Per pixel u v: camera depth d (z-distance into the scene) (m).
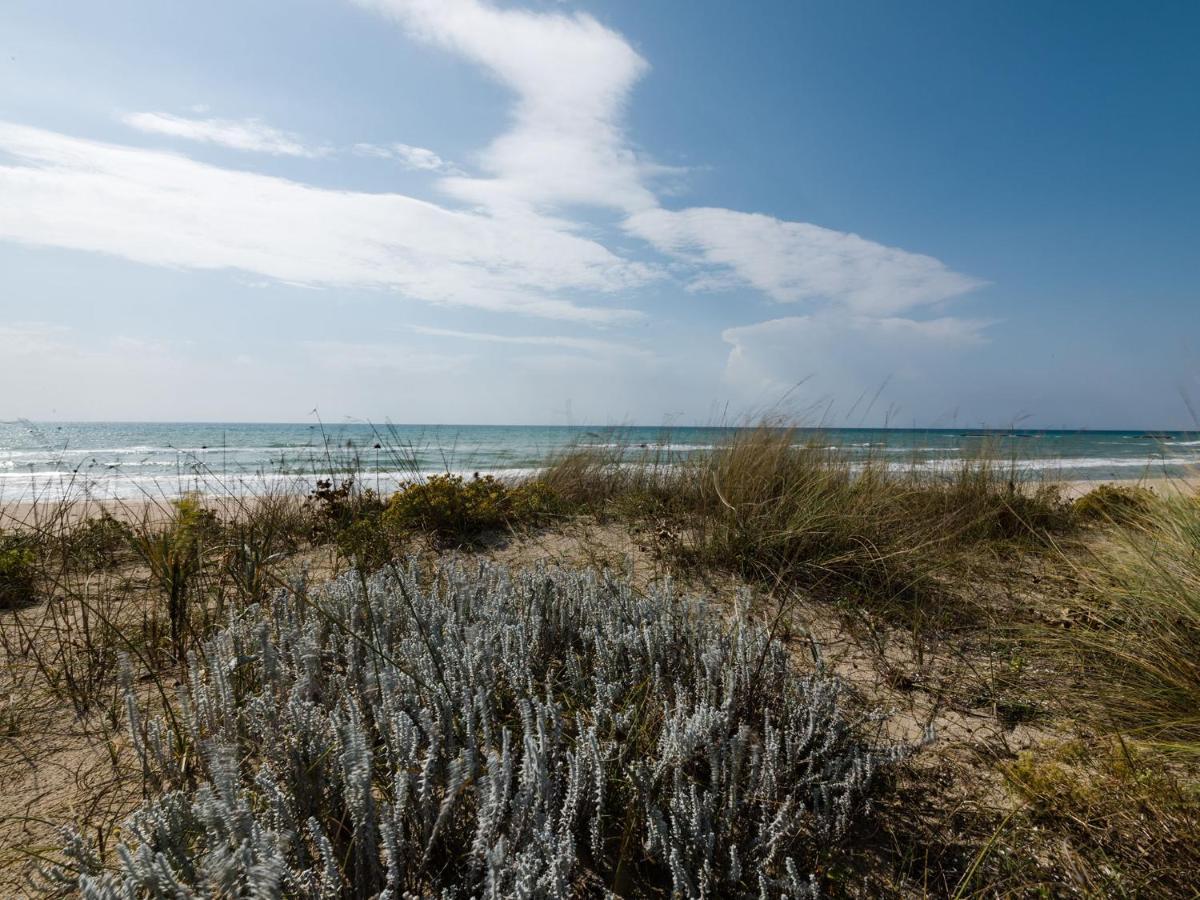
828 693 2.35
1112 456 17.27
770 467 5.43
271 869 1.29
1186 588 2.94
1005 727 2.61
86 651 3.09
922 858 1.89
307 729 1.96
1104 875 1.79
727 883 1.71
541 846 1.54
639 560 4.70
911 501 5.68
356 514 5.22
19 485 9.98
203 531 4.41
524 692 2.45
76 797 2.04
